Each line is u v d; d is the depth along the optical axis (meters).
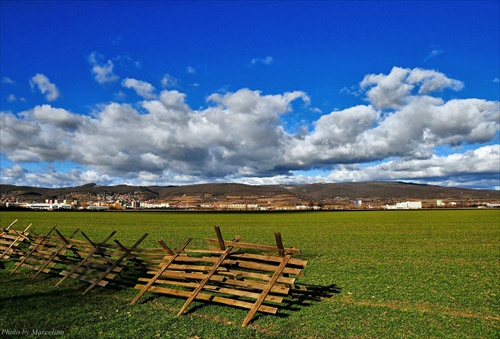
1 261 16.55
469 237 31.38
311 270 15.46
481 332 8.01
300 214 95.94
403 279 13.59
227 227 46.06
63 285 12.32
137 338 7.61
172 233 35.75
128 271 13.80
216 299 9.61
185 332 7.93
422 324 8.50
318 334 7.87
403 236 32.50
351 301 10.50
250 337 7.67
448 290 11.85
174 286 12.02
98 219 64.31
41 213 91.25
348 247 24.03
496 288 12.15
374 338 7.69
